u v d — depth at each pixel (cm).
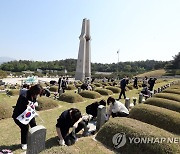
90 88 2372
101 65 11738
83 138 796
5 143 704
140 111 1008
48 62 10331
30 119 664
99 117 896
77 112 709
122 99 1816
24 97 659
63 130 705
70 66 9931
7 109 1022
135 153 689
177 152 660
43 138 573
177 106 1189
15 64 9069
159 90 2181
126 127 767
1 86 2523
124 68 11319
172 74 8081
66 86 2364
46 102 1266
